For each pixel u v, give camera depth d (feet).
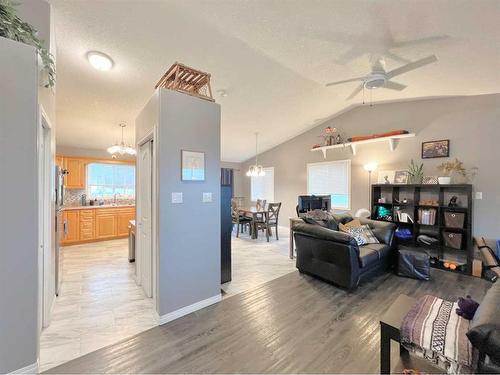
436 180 14.26
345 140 19.61
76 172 18.54
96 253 15.34
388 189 16.56
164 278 7.58
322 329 7.23
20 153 5.10
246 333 7.01
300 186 23.49
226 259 10.85
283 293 9.74
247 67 11.46
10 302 5.02
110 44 8.89
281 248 16.89
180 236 7.95
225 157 27.86
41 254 7.05
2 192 4.93
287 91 14.48
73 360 5.83
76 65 9.77
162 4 7.31
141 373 5.46
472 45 7.19
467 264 12.34
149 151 8.90
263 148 26.14
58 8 7.33
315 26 7.30
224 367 5.67
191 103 8.20
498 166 12.76
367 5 6.04
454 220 13.12
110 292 9.66
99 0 7.17
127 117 14.25
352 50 8.45
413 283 10.85
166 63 10.15
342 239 9.61
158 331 7.09
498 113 12.80
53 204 8.16
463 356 4.15
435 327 4.71
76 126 15.23
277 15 7.00
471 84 10.80
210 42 9.37
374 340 6.71
